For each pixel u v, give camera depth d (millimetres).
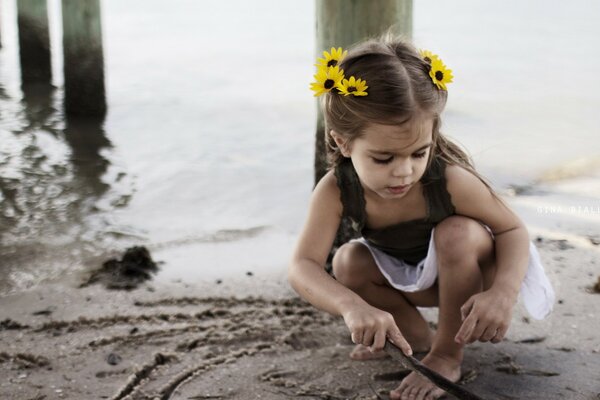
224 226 4277
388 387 2629
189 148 5695
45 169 5273
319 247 2641
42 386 2656
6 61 9266
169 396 2594
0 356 2861
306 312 3188
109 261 3688
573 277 3418
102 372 2744
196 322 3113
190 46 9500
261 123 6289
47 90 7875
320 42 3703
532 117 6176
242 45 9453
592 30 9344
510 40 8914
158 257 3822
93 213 4461
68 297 3363
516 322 3041
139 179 5051
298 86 7465
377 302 2812
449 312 2586
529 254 2631
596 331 2953
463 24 9805
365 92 2242
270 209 4547
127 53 9219
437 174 2531
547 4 10828
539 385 2600
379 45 2395
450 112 6312
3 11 12094
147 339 2975
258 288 3432
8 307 3275
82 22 6691
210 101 7012
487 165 5102
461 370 2695
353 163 2408
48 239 4074
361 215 2621
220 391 2613
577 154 5301
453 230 2539
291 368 2756
